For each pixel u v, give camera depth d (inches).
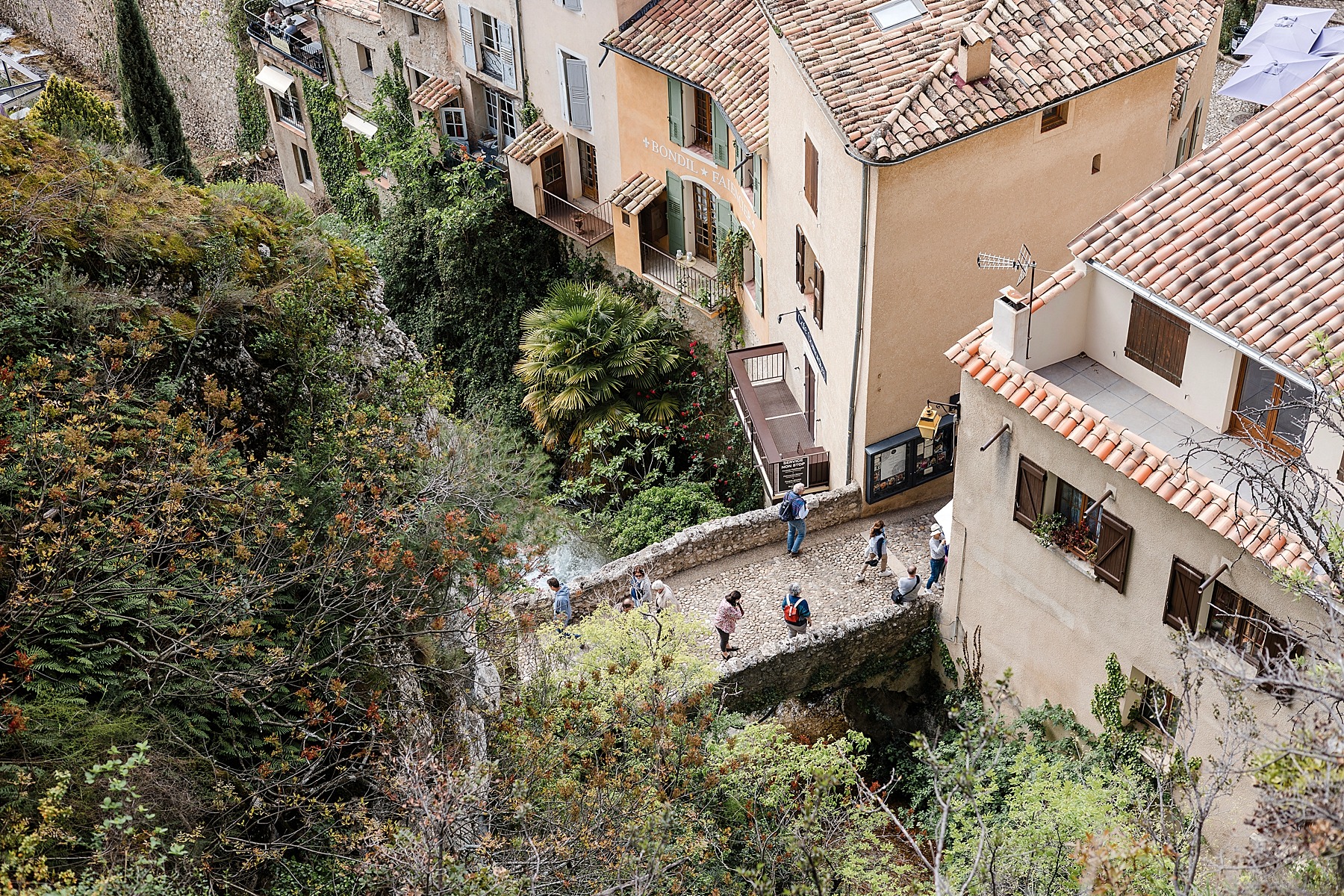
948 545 783.1
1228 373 568.4
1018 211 807.1
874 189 749.9
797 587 771.4
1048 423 607.8
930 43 772.0
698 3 1028.5
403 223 1332.4
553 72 1157.7
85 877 365.7
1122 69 765.9
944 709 799.7
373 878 461.7
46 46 2034.9
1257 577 532.1
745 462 1048.2
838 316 848.9
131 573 461.7
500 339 1286.9
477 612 558.6
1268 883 379.2
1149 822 473.1
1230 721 460.1
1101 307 634.2
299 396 619.5
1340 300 526.0
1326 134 587.5
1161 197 607.8
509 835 505.0
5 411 480.1
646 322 1101.1
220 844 442.0
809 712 829.2
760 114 931.3
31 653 434.6
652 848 508.7
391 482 553.9
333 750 503.8
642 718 596.7
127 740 440.5
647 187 1112.2
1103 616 632.4
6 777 407.2
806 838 553.9
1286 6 1290.6
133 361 563.2
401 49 1346.0
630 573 848.3
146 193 659.4
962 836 556.1
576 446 1102.4
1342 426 487.8
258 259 675.4
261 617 508.4
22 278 556.4
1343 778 356.5
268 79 1579.7
